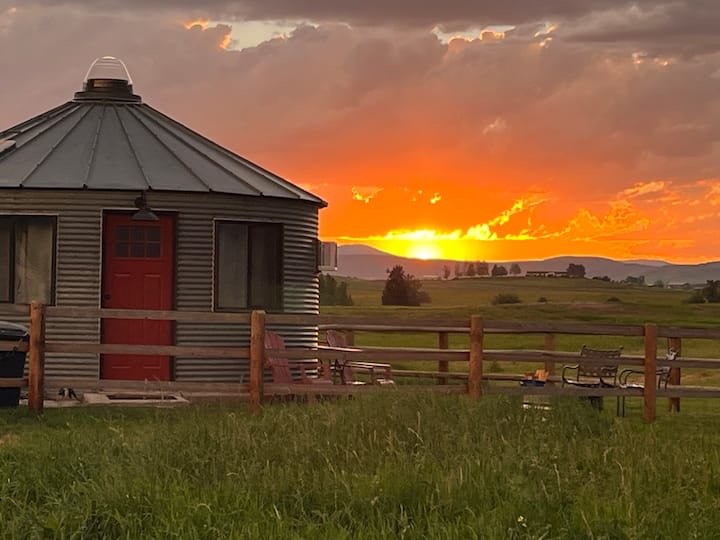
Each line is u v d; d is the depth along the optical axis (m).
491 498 8.97
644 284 173.38
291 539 7.91
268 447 10.59
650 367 16.48
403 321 15.91
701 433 14.52
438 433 11.51
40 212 18.27
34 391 14.77
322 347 18.53
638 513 8.58
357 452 10.47
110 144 19.86
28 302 18.34
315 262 20.56
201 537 8.05
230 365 19.00
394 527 8.29
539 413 13.84
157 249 18.70
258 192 19.23
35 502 9.29
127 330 18.48
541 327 16.14
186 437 10.93
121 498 8.80
